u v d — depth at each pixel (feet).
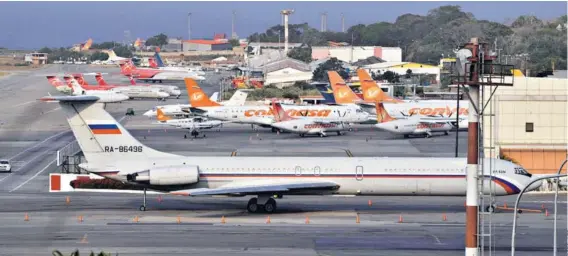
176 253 530.68
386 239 572.51
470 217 431.43
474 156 428.97
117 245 552.82
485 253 530.27
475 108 426.51
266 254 528.63
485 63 423.64
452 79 433.07
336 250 540.11
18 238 575.38
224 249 541.75
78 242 562.66
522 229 605.73
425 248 546.67
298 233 590.14
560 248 546.26
